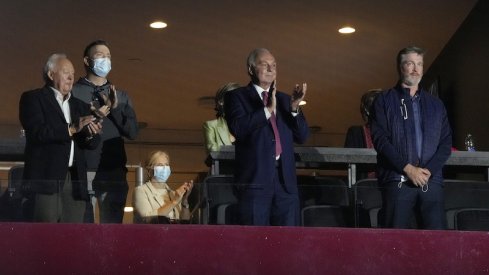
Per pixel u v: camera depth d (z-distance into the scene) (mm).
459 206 11781
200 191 11383
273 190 11523
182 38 23344
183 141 29594
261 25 22531
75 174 11820
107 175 12500
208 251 11078
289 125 11867
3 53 24406
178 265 11031
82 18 22234
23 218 11180
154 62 25016
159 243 11070
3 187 11227
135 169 12438
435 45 22938
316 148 13117
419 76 12219
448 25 21781
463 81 20906
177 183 11422
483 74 19266
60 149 11648
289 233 11164
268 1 21188
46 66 12039
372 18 21969
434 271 11180
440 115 12164
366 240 11203
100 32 23016
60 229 11109
